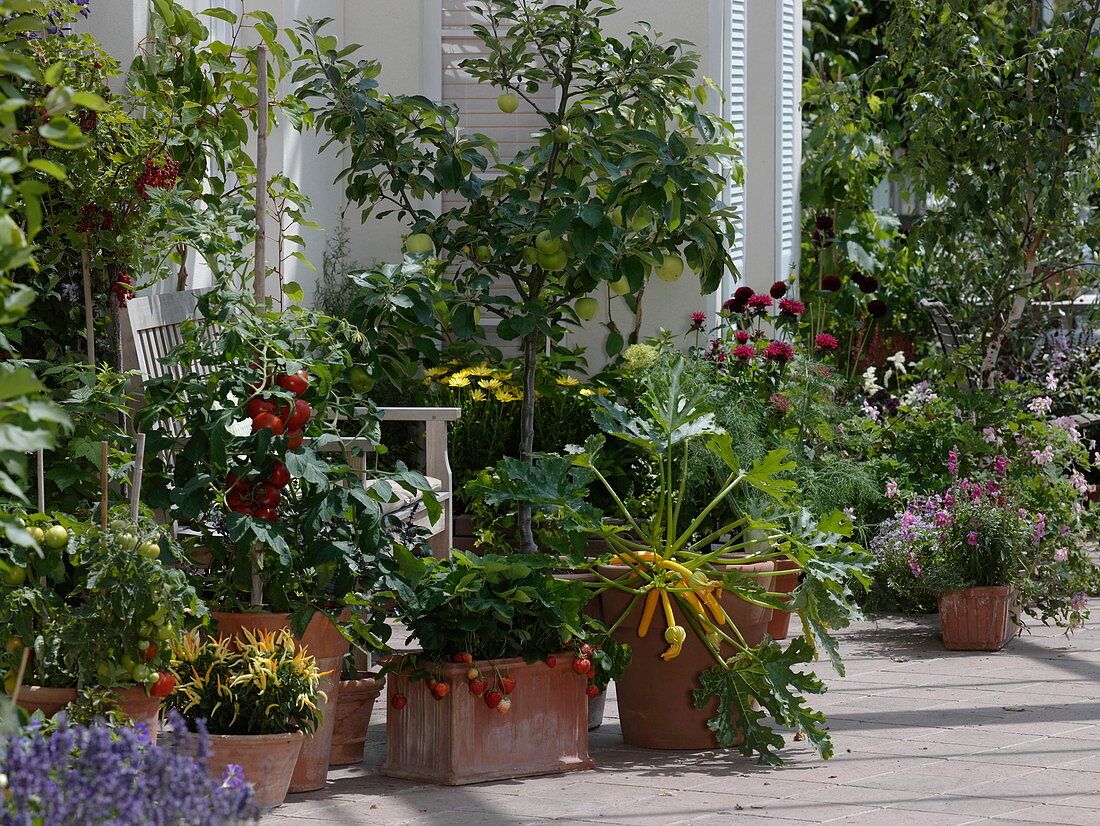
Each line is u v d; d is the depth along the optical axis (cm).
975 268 1273
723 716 641
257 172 666
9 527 327
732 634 662
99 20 779
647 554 664
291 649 564
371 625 617
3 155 655
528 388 872
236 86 811
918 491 1040
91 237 693
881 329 1420
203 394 577
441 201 1148
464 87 1138
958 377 1220
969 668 830
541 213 825
